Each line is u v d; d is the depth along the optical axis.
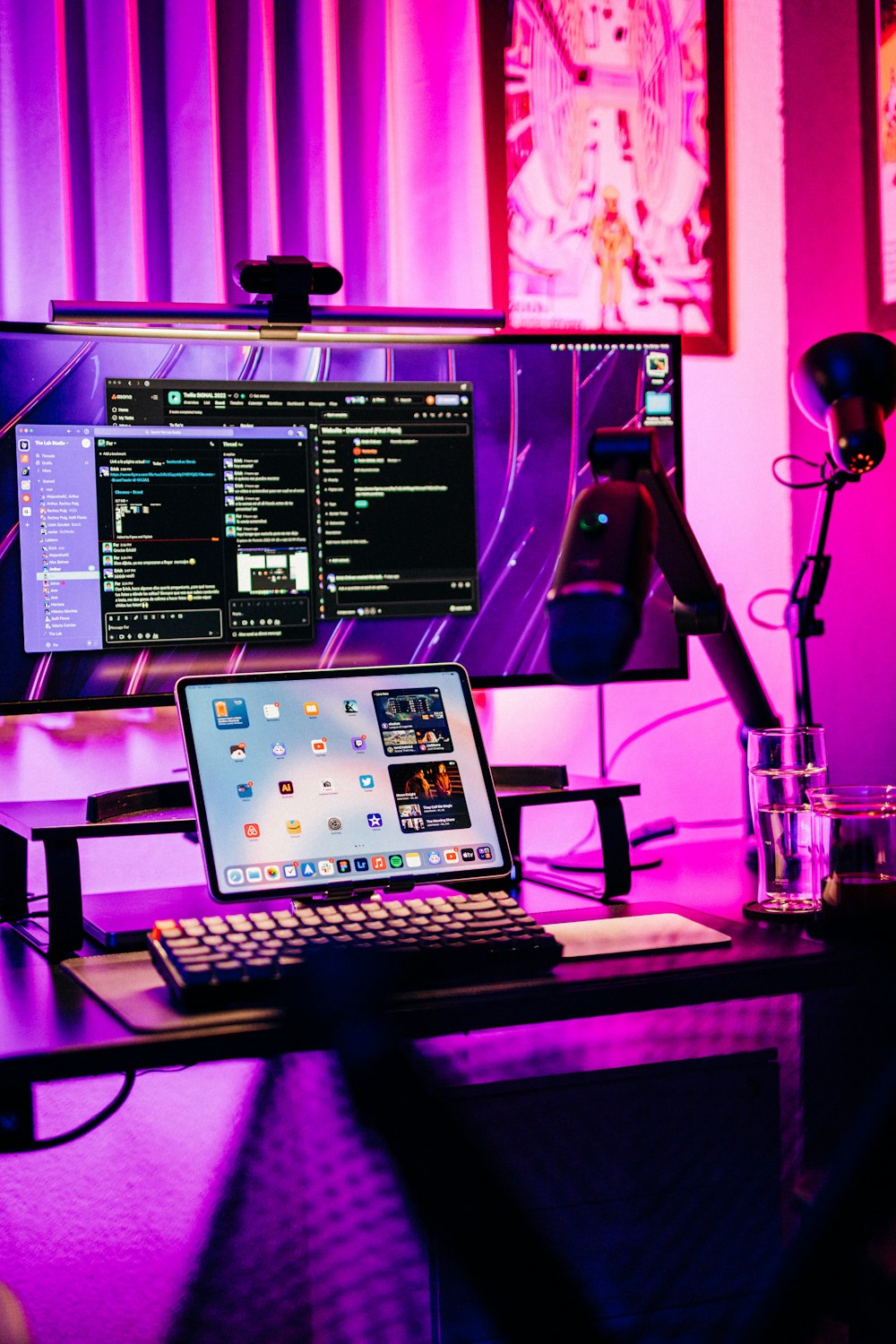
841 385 1.31
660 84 1.64
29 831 1.05
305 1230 1.39
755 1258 1.06
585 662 0.67
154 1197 1.51
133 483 1.22
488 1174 0.77
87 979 0.91
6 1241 1.46
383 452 1.29
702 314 1.67
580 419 1.34
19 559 1.19
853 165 1.71
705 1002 0.88
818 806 1.05
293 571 1.27
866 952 0.93
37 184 1.41
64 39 1.41
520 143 1.58
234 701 1.08
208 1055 0.77
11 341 1.18
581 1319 0.72
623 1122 1.04
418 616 1.30
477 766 1.12
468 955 0.87
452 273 1.55
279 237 1.49
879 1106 0.48
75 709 1.20
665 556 1.02
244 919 0.93
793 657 1.48
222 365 1.24
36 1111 1.47
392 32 1.52
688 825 1.67
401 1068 0.81
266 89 1.47
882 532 1.68
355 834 1.05
